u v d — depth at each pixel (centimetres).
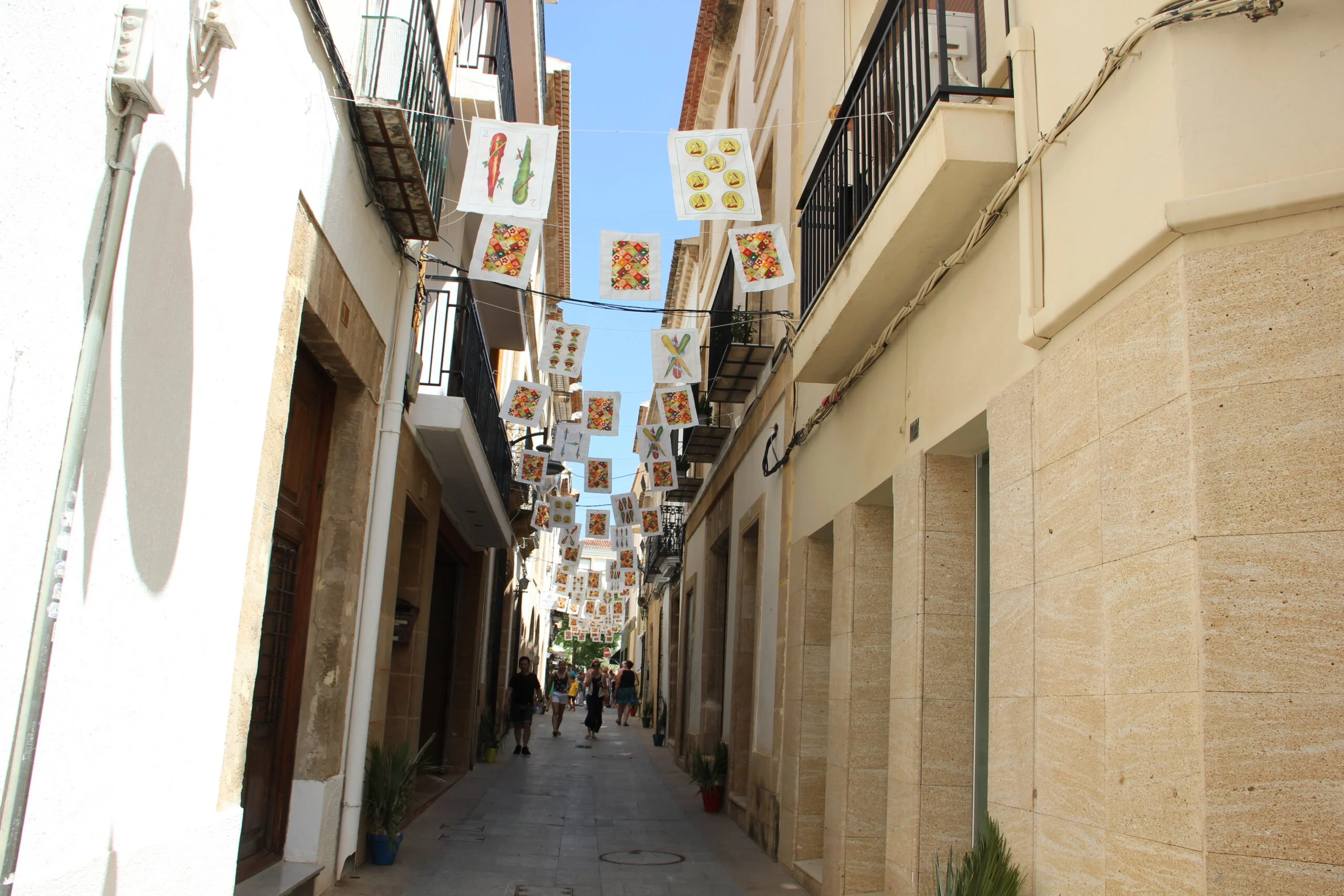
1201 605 292
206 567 407
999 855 390
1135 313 344
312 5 479
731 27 1531
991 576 450
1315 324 295
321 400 641
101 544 317
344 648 638
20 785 268
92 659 316
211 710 421
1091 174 382
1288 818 272
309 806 611
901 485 594
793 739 818
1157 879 301
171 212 349
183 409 373
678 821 1059
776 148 1104
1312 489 287
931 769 532
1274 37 317
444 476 1054
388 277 710
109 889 325
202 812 416
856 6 859
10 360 258
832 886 657
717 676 1409
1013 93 466
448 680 1443
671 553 1989
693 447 1446
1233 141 315
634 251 633
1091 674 355
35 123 261
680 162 580
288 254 484
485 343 1067
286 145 470
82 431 291
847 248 613
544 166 584
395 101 568
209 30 357
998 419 455
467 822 968
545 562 3881
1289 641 281
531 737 2275
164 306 350
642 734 2567
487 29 941
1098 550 356
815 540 841
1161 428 322
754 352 1041
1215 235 315
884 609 686
